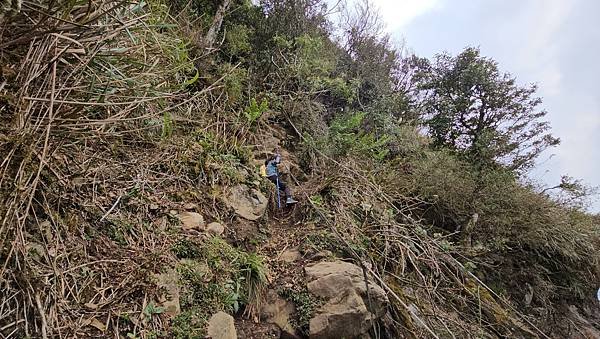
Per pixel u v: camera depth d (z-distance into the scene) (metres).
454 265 5.29
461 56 11.48
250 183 4.93
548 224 7.23
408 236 5.24
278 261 4.05
